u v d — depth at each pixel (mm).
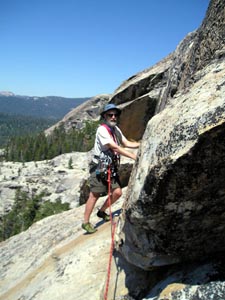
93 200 6223
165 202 2949
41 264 6727
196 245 3311
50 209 63188
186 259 3502
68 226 8242
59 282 5387
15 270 7324
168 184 2854
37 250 7793
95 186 6012
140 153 3596
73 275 5414
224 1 4387
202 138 2600
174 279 3428
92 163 5883
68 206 64500
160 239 3293
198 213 3012
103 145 5434
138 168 3375
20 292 5949
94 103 128750
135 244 3578
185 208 2979
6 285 6777
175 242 3275
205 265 3369
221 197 2889
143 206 3068
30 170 90000
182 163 2719
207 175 2742
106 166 5547
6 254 8633
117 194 5801
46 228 9086
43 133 137000
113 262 4930
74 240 6855
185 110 3096
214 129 2541
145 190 3012
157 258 3516
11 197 81000
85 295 4711
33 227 9914
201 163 2693
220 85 2979
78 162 89875
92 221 7480
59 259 6309
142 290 3904
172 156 2766
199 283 3162
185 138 2764
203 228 3148
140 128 11719
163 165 2822
